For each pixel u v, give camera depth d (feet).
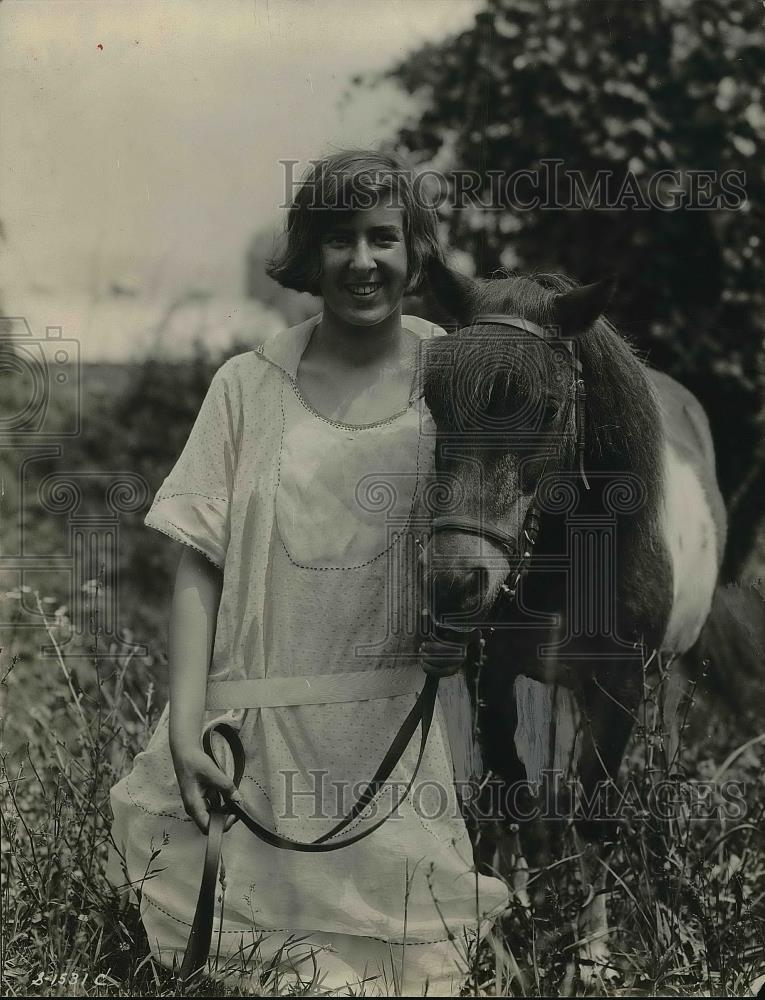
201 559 7.01
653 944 7.02
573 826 7.79
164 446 12.95
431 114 11.48
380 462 6.86
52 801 7.88
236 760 6.46
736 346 11.53
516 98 11.73
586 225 11.75
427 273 7.20
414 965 6.74
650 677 8.32
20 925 6.98
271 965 6.43
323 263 6.75
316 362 7.14
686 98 11.67
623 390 7.55
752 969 6.98
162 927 6.79
